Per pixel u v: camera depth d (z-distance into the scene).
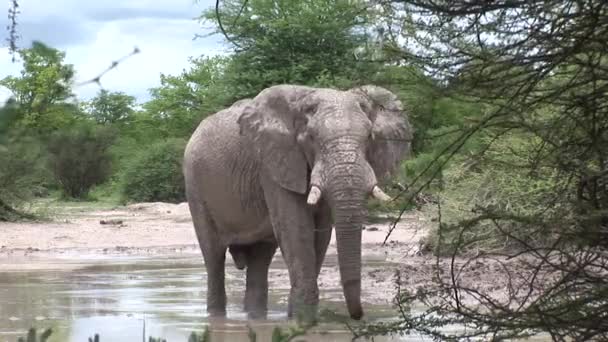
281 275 21.78
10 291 19.55
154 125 101.38
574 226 5.95
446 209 21.39
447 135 5.95
